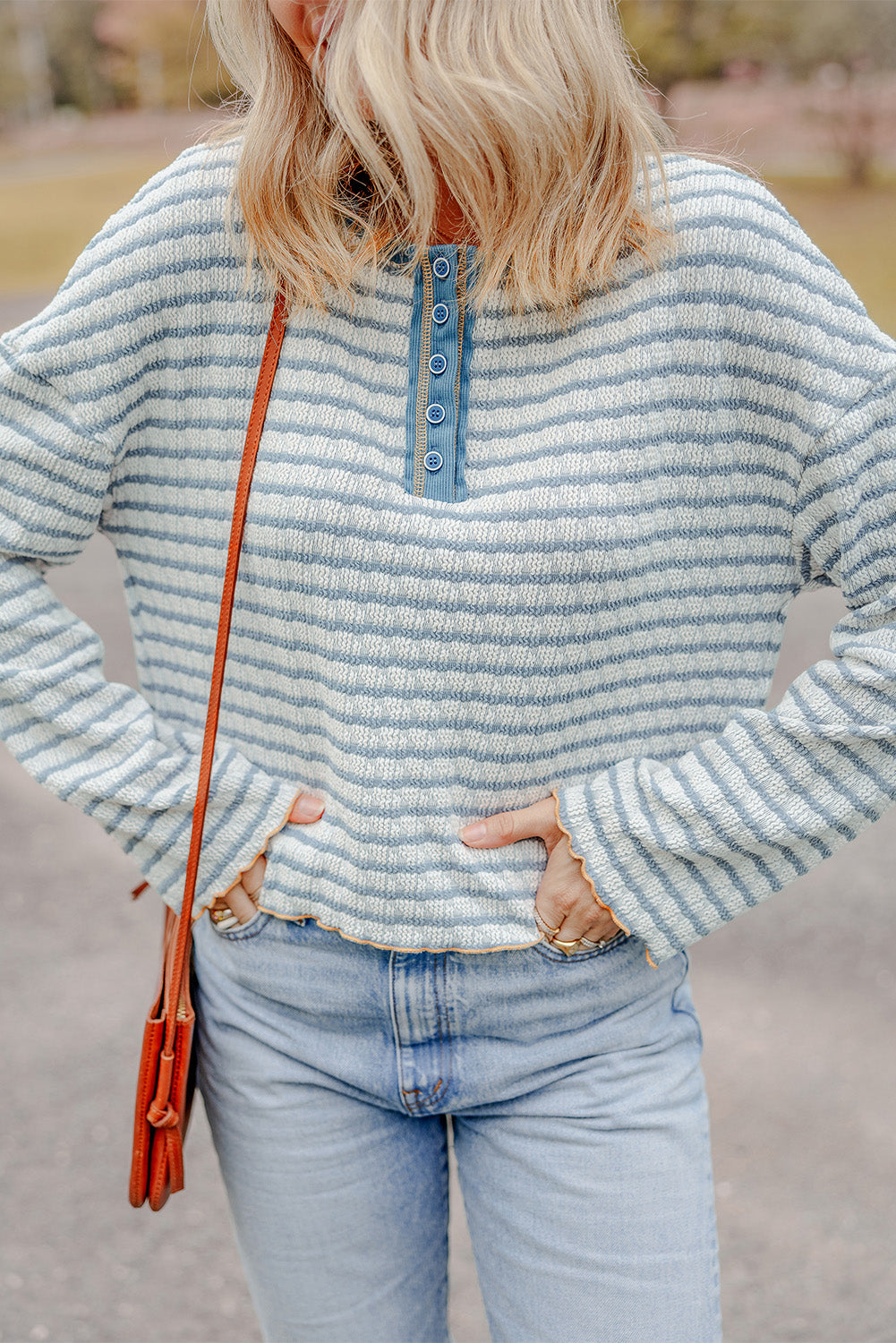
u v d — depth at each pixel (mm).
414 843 1258
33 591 1382
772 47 16234
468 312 1236
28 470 1317
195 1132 2604
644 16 16500
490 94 1130
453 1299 2188
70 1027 2852
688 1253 1287
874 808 1253
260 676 1341
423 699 1230
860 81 15875
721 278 1189
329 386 1250
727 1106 2568
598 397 1217
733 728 1270
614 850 1263
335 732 1269
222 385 1290
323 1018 1344
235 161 1269
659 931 1282
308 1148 1357
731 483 1241
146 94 25172
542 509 1202
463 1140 1399
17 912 3324
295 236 1227
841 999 2910
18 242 17156
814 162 16391
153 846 1388
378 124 1211
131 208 1296
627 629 1256
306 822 1333
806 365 1191
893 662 1203
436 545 1199
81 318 1274
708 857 1263
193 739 1408
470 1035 1321
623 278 1214
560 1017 1313
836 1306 2111
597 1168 1296
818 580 1324
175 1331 2092
